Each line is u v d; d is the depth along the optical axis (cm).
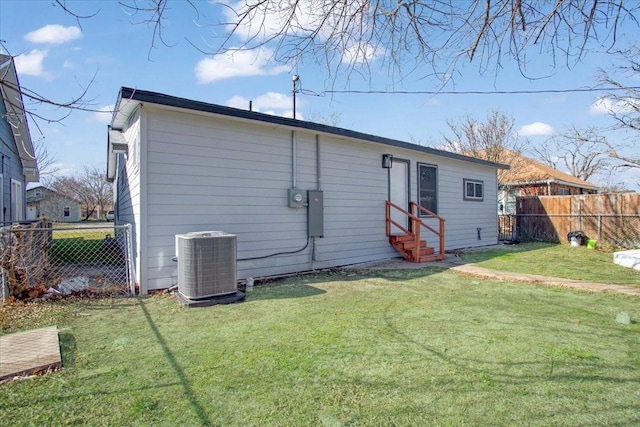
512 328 365
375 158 866
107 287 539
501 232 1482
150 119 533
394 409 217
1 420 206
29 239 496
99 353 302
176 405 222
